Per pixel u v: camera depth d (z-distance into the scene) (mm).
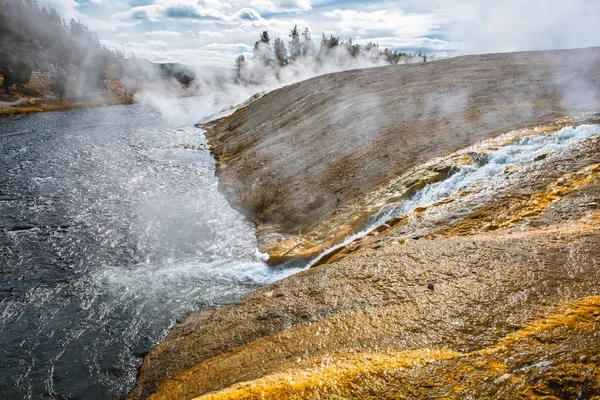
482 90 20125
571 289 4762
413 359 4102
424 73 27859
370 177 14320
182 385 5844
